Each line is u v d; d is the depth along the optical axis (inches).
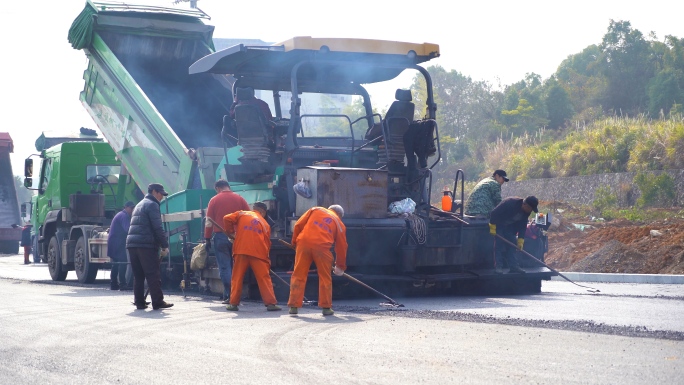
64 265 671.8
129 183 676.1
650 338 263.4
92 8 596.4
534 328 291.4
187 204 490.3
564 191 1076.5
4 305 410.3
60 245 680.4
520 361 220.1
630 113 1985.7
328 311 346.3
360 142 481.7
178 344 261.7
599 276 596.7
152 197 398.0
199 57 635.5
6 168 1364.4
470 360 222.5
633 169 1023.0
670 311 358.9
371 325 305.3
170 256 525.7
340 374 204.8
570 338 263.4
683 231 653.3
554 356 227.6
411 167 465.1
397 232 422.3
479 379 196.1
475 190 493.0
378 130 461.4
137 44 614.5
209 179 494.3
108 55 589.0
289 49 446.9
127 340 273.1
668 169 959.0
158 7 624.7
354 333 281.7
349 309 370.3
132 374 211.2
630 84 2086.6
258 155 439.5
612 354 230.4
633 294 461.4
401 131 453.1
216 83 613.3
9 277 711.7
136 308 392.2
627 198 967.0
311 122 506.9
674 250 605.0
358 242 413.4
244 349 248.7
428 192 462.9
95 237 616.1
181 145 506.9
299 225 358.9
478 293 475.8
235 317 343.9
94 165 689.0
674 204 903.7
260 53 453.7
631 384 187.6
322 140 478.0
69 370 218.5
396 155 452.8
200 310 378.9
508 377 197.9
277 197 434.6
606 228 745.0
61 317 349.4
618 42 2142.0
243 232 373.4
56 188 703.1
